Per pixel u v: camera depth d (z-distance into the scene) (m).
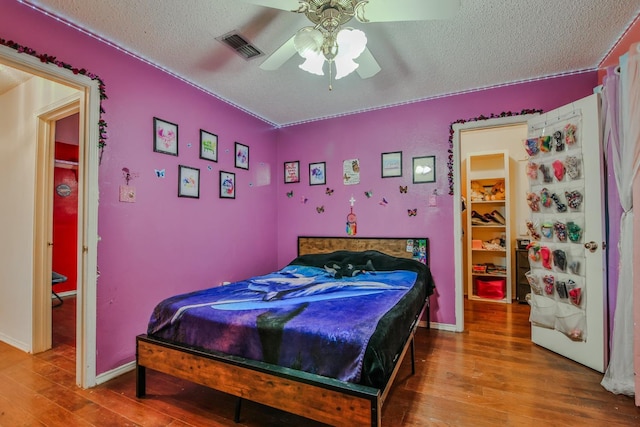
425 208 3.27
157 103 2.52
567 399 1.84
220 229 3.15
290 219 4.02
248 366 1.51
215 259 3.08
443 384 2.01
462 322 3.06
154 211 2.49
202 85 2.92
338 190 3.72
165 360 1.79
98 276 2.10
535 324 2.66
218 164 3.14
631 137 1.81
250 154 3.62
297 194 3.98
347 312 1.71
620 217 2.03
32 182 2.61
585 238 2.26
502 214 4.51
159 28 2.06
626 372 1.89
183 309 1.85
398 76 2.77
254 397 1.50
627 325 1.89
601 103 2.16
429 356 2.45
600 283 2.16
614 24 2.03
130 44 2.24
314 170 3.88
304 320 1.58
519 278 4.07
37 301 2.58
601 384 1.99
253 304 1.89
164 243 2.56
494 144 4.54
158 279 2.51
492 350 2.56
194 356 1.68
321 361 1.41
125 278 2.27
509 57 2.45
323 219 3.81
